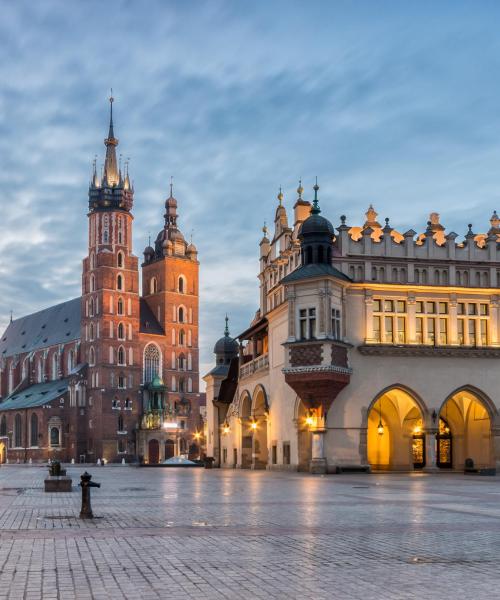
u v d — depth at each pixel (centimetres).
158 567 1431
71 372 18662
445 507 2644
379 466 6688
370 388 5966
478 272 6253
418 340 6109
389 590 1234
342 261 6059
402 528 2009
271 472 6284
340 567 1432
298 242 6488
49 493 3594
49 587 1252
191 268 19425
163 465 10356
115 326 17575
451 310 6147
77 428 17350
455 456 6631
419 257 6175
